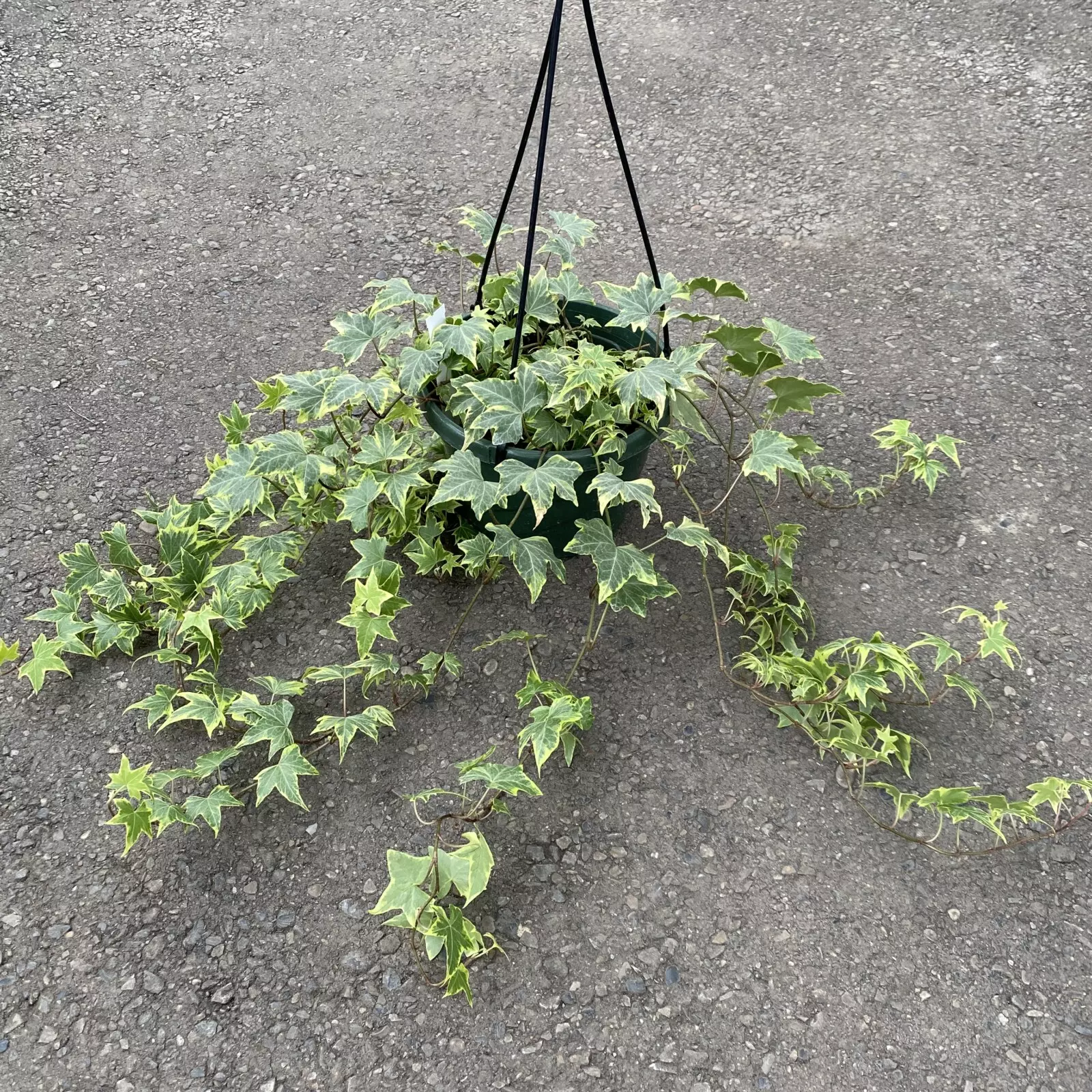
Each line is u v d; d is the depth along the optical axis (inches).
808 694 81.5
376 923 73.5
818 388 88.5
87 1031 67.9
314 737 83.7
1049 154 153.4
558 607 94.9
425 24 190.9
